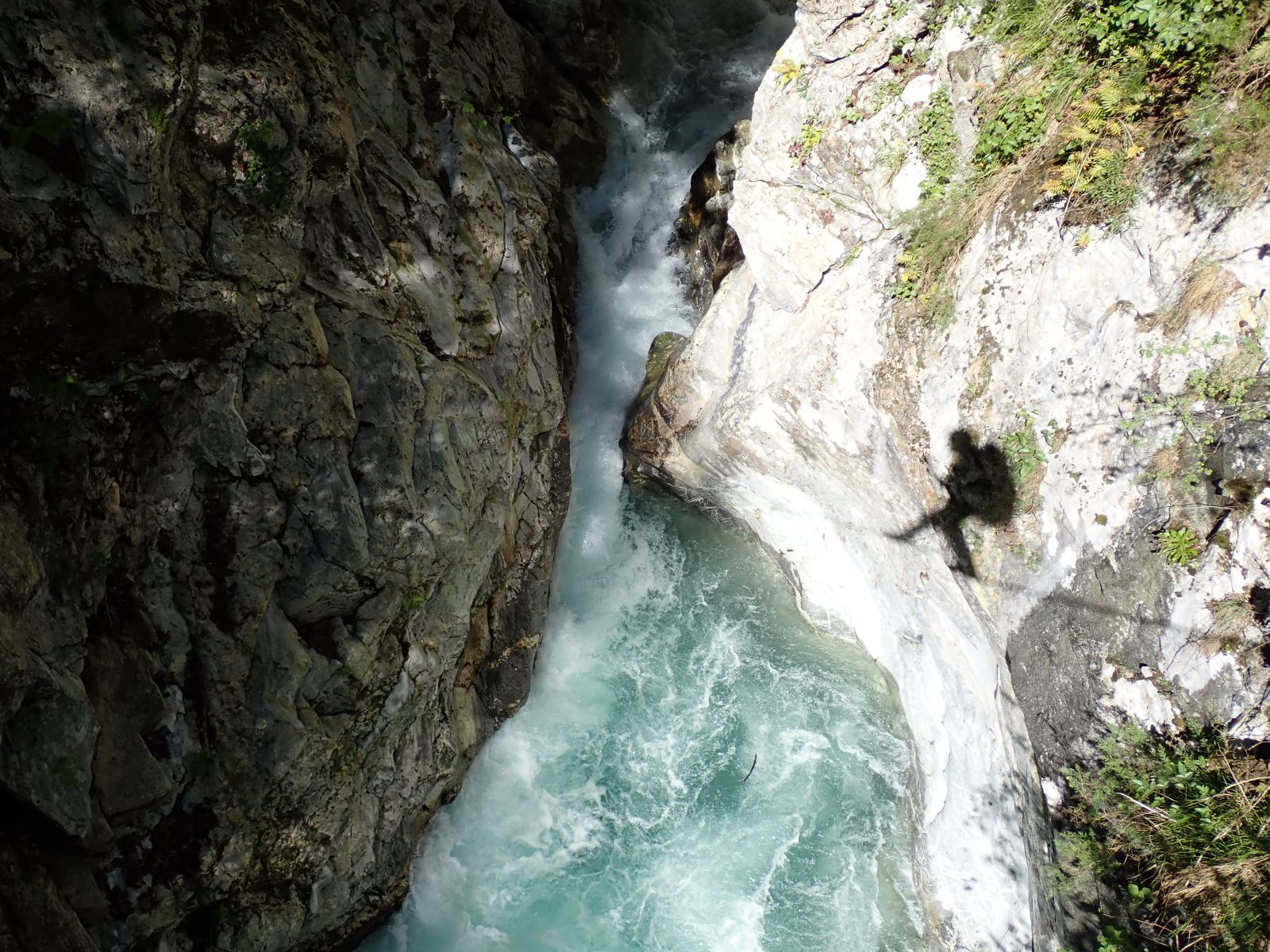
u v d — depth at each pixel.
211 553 5.85
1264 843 5.00
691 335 10.35
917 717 8.48
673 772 8.88
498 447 8.02
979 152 6.61
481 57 9.51
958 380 6.77
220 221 5.80
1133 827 5.59
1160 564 5.45
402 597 6.92
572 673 9.38
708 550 10.33
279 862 6.35
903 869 8.39
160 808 5.60
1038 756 6.34
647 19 12.37
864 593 8.93
